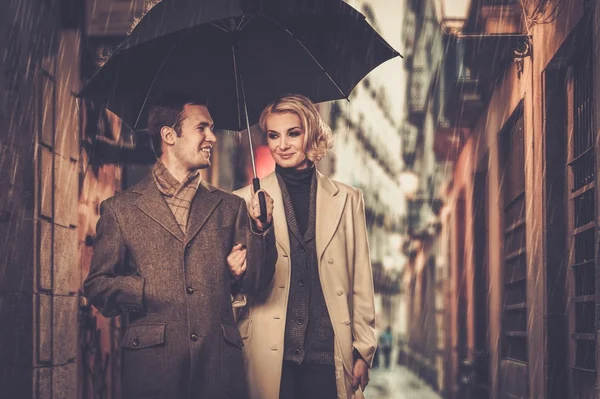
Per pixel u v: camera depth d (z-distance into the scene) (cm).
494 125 1181
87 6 735
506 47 909
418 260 3020
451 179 1856
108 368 781
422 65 2122
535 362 843
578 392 746
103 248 416
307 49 462
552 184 814
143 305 408
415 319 3216
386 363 3300
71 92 707
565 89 814
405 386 2116
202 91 469
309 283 453
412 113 2225
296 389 446
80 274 719
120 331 823
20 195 623
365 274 470
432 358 2264
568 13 711
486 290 1340
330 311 449
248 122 441
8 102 628
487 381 1250
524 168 952
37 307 620
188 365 402
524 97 933
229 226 427
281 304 447
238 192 469
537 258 838
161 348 402
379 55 458
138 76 438
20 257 620
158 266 410
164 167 427
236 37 446
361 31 449
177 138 423
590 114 723
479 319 1406
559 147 816
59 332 654
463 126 1441
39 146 630
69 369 670
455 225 1741
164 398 397
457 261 1705
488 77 1136
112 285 405
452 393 1570
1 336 616
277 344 443
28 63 632
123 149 853
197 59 457
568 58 777
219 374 405
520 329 996
